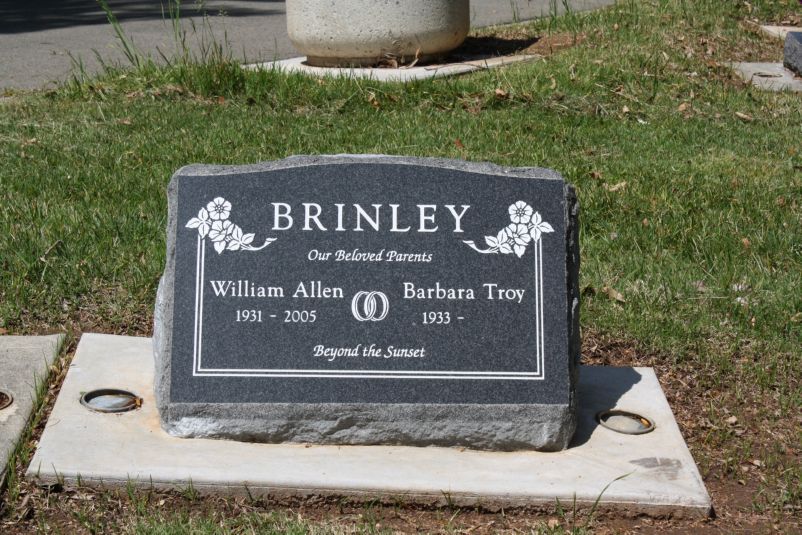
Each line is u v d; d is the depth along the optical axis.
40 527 2.63
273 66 5.49
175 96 5.17
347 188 2.86
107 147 4.32
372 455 2.80
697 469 2.79
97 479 2.71
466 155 4.30
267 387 2.81
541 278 2.85
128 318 3.29
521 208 2.86
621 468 2.78
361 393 2.81
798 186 4.12
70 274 3.40
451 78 5.52
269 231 2.85
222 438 2.82
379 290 2.84
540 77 5.37
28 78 6.00
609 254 3.62
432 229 2.85
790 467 2.88
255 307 2.83
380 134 4.52
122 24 8.22
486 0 9.44
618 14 6.92
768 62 6.32
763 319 3.35
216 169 2.86
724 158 4.41
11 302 3.28
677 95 5.30
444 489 2.71
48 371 3.03
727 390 3.14
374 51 5.90
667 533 2.69
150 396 2.94
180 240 2.85
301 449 2.81
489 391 2.82
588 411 2.96
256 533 2.63
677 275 3.52
